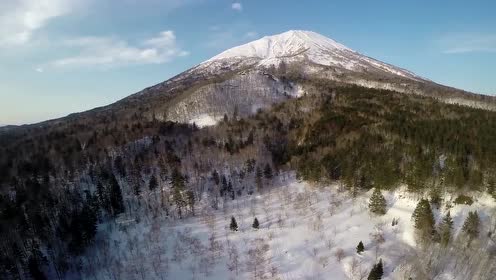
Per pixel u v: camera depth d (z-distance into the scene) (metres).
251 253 115.25
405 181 132.12
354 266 104.94
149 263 114.38
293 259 111.25
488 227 109.62
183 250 119.75
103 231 133.12
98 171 166.25
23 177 163.62
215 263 112.75
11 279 108.38
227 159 177.12
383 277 100.44
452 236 109.06
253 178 162.62
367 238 117.00
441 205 122.00
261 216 135.75
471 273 97.94
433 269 100.69
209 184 159.12
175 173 150.38
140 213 143.25
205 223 134.38
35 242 115.12
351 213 130.50
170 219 139.00
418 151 139.12
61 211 135.00
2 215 131.12
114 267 113.69
